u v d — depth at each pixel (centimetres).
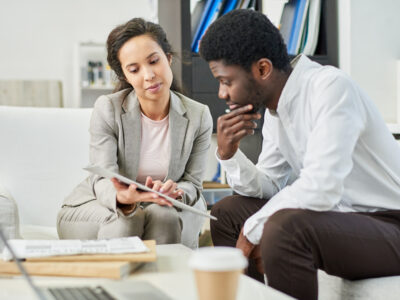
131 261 115
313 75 145
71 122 223
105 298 90
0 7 634
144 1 665
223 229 176
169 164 191
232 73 142
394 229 135
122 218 166
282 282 127
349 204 146
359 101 140
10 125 216
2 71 637
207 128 200
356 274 132
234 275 75
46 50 646
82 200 187
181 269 118
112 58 189
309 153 135
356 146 144
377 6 300
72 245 121
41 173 215
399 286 128
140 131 191
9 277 112
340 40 304
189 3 290
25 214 212
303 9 306
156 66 183
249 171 166
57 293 94
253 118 154
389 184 144
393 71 302
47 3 644
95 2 655
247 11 144
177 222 171
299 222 126
